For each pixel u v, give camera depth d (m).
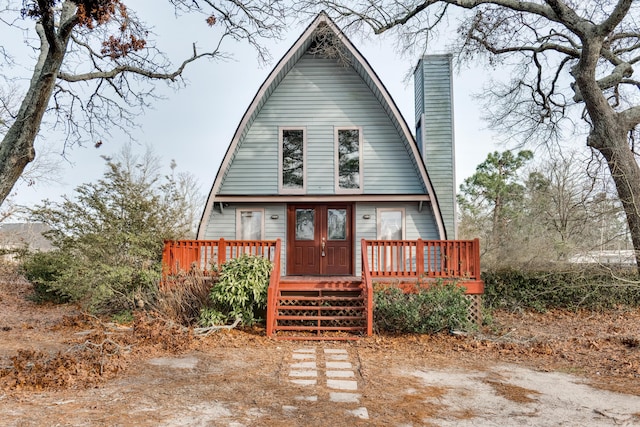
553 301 14.41
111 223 12.43
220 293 10.55
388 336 10.20
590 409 5.81
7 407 5.57
